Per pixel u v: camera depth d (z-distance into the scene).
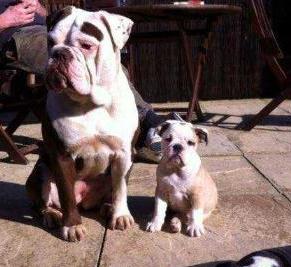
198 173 1.00
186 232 1.02
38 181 1.08
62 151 1.00
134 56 2.62
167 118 1.41
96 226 1.07
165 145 1.00
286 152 1.64
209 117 2.21
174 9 1.59
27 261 0.93
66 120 0.98
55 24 0.95
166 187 1.02
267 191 1.27
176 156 0.97
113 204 1.08
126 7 1.61
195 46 2.62
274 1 2.66
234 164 1.51
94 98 0.96
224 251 0.94
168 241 0.99
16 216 1.14
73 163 1.02
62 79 0.91
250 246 0.96
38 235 1.03
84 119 0.99
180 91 2.67
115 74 0.99
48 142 1.01
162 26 2.57
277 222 1.08
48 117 1.00
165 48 2.62
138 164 1.53
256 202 1.19
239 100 2.68
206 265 0.89
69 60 0.91
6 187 1.35
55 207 1.12
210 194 1.04
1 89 1.54
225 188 1.30
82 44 0.93
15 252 0.96
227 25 2.62
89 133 0.99
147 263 0.90
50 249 0.97
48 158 1.08
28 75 1.54
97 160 1.03
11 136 1.78
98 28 0.94
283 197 1.23
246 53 2.66
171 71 2.65
